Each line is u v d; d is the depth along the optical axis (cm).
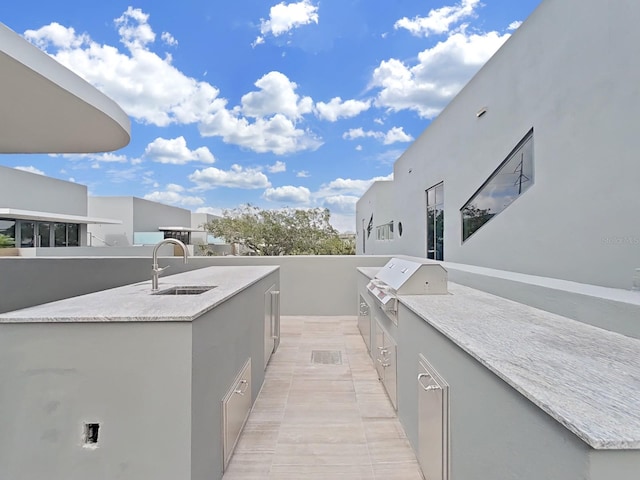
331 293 642
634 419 85
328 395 319
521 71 365
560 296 227
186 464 160
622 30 244
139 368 162
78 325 162
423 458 200
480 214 460
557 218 312
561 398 96
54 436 162
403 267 295
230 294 217
